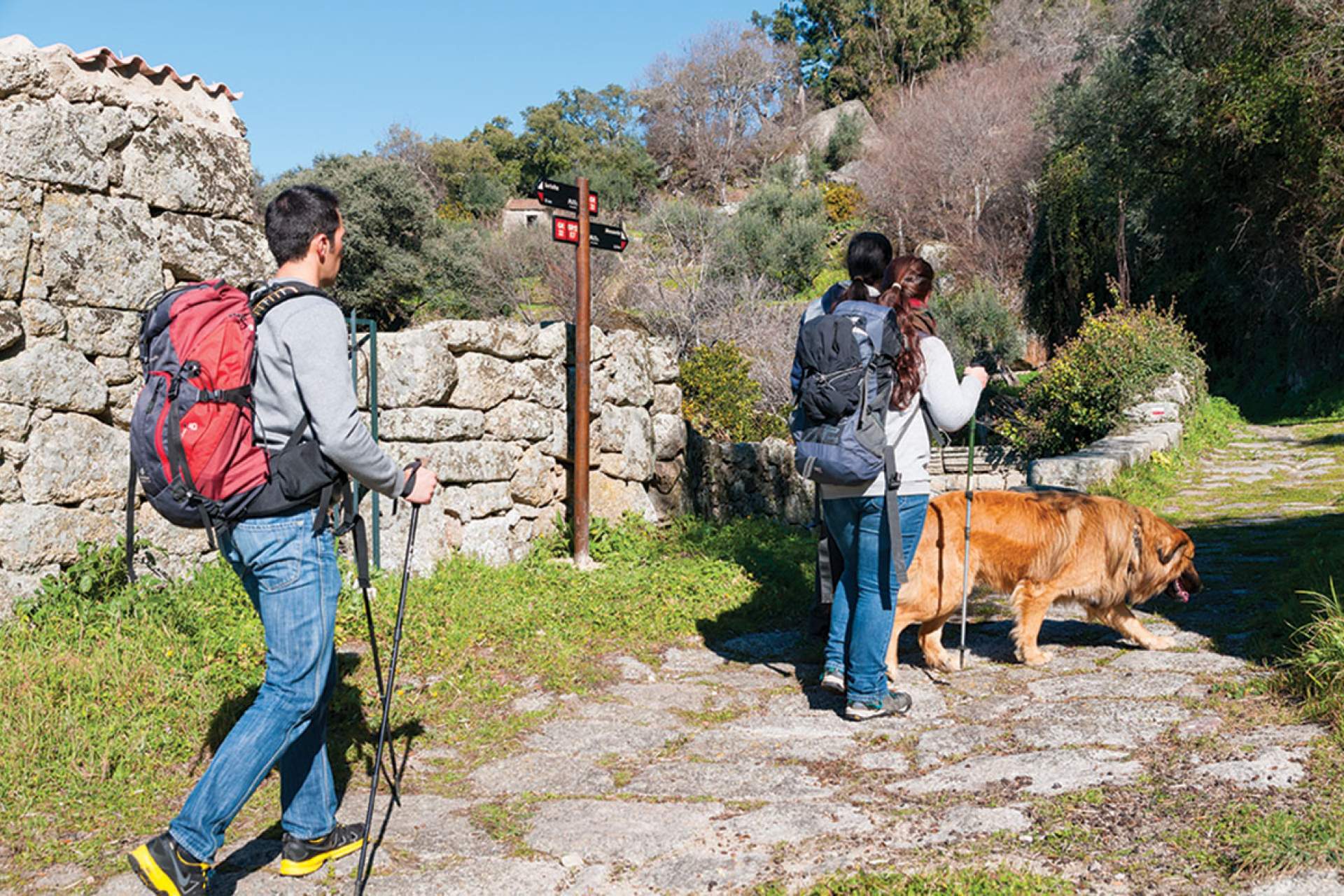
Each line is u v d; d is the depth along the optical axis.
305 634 2.84
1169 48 23.11
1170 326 20.64
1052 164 33.00
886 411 4.07
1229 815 3.06
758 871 3.00
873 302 4.23
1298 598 5.43
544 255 36.56
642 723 4.45
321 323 2.76
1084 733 3.97
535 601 6.15
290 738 2.83
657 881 2.96
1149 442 13.65
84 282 5.45
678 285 29.77
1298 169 21.20
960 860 2.96
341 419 2.73
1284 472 13.50
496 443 7.22
